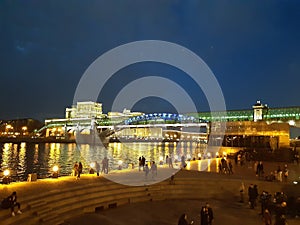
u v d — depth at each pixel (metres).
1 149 124.19
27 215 18.64
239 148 56.81
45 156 97.00
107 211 22.78
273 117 100.62
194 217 22.25
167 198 27.38
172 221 21.12
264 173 35.47
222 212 23.81
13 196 17.98
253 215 23.17
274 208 21.45
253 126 58.28
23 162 78.88
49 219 19.19
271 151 49.69
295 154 47.78
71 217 20.64
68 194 22.78
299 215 22.89
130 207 24.09
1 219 16.94
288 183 29.64
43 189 22.98
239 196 28.42
